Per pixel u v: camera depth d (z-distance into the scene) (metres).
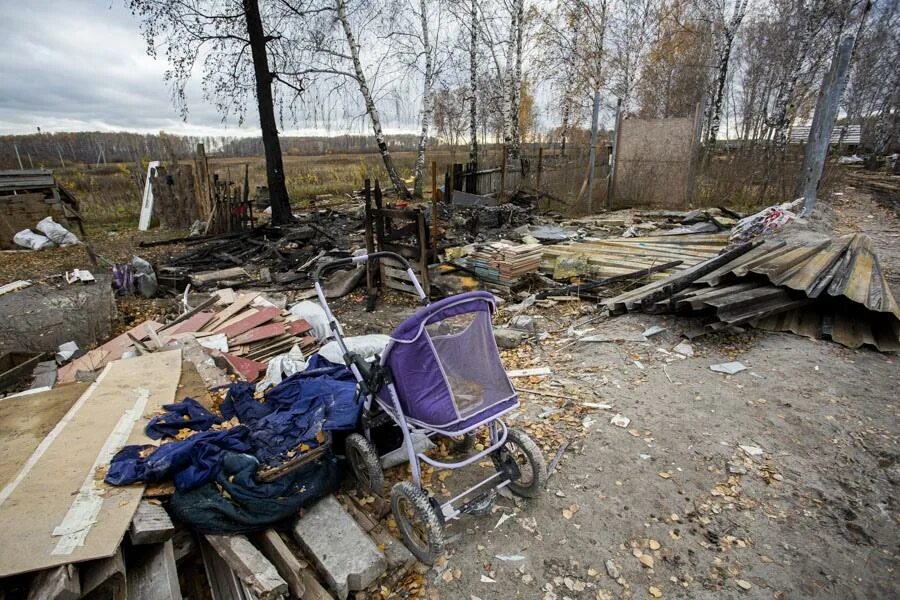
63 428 3.13
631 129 14.73
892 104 29.94
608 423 3.81
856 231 10.12
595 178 15.66
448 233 10.77
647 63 21.67
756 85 26.98
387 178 25.28
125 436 3.06
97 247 12.85
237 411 3.61
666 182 14.38
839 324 5.00
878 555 2.55
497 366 2.79
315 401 3.47
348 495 3.08
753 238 7.59
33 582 1.98
